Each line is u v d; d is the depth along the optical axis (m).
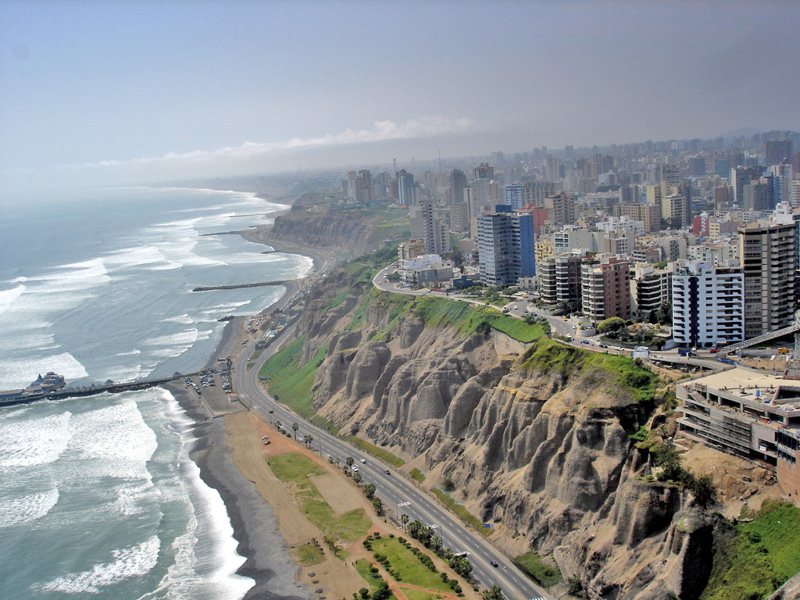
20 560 192.62
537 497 180.12
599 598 149.50
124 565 188.00
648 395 176.88
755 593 124.94
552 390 196.75
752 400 150.25
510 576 167.12
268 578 175.62
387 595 162.38
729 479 145.00
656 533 149.38
